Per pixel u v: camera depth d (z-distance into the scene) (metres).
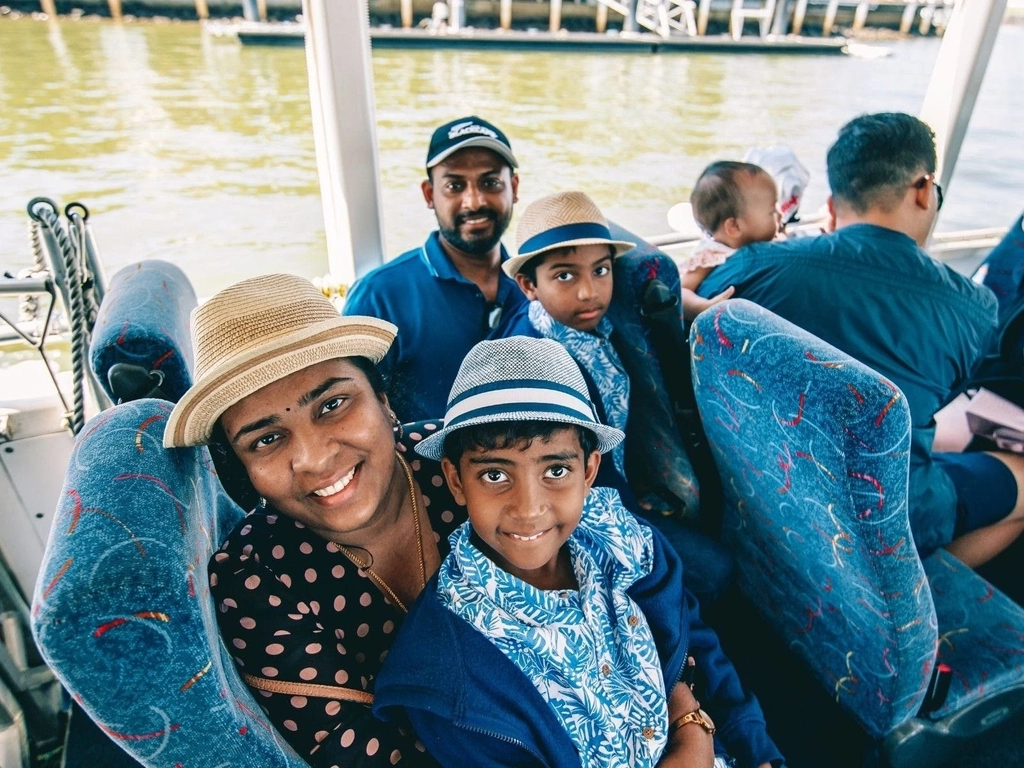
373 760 0.79
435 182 1.67
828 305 1.40
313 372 0.77
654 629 0.97
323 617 0.87
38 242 1.40
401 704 0.78
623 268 1.51
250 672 0.80
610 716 0.87
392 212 2.47
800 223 2.67
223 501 1.10
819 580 1.21
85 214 1.41
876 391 0.87
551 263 1.39
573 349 1.43
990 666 1.22
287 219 2.50
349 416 0.79
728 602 1.61
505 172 1.68
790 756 1.30
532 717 0.81
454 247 1.72
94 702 0.59
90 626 0.56
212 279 2.15
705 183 1.95
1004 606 1.33
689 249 2.58
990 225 2.93
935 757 1.27
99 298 1.48
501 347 0.88
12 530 1.56
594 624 0.89
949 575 1.40
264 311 0.78
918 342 1.34
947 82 2.40
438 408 1.71
